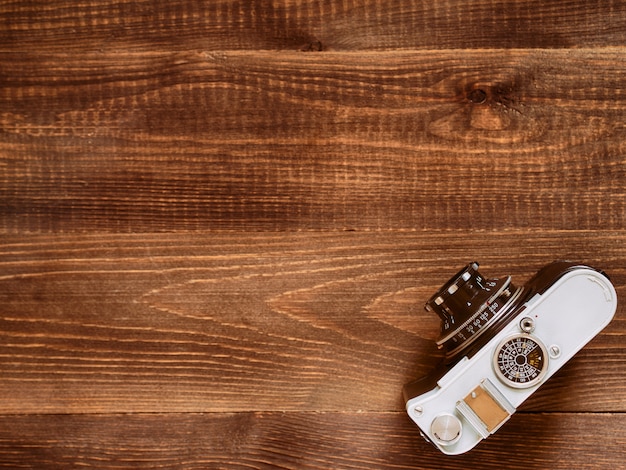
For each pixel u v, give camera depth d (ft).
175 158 1.73
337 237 1.73
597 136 1.71
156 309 1.74
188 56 1.73
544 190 1.71
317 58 1.72
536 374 1.52
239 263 1.73
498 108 1.71
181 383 1.75
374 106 1.72
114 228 1.73
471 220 1.72
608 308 1.51
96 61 1.73
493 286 1.58
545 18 1.70
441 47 1.71
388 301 1.73
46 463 1.75
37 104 1.73
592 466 1.72
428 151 1.72
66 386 1.75
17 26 1.72
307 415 1.74
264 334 1.74
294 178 1.73
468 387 1.54
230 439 1.75
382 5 1.71
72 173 1.73
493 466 1.73
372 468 1.74
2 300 1.74
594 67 1.70
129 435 1.75
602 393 1.72
